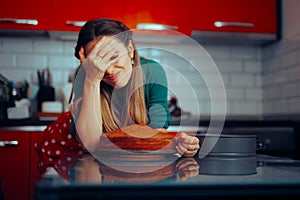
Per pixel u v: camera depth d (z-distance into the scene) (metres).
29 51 3.28
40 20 2.97
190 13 3.15
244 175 0.90
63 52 3.31
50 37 3.20
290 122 2.89
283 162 1.19
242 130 2.88
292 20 3.11
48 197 0.69
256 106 3.62
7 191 2.71
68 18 3.00
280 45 3.30
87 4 3.02
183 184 0.74
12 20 2.94
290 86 3.11
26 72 3.27
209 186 0.75
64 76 3.30
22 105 3.05
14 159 2.72
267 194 0.75
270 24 3.27
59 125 1.71
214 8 3.19
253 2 3.25
